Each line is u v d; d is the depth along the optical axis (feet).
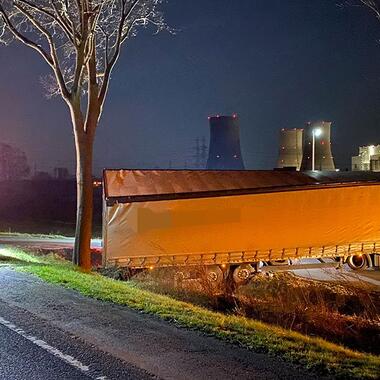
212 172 75.05
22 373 19.79
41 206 227.40
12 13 58.13
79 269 52.54
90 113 59.41
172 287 48.01
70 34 57.77
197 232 66.03
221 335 25.22
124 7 58.80
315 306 45.57
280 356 22.31
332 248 71.92
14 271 42.60
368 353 31.14
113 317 28.37
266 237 68.69
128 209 64.23
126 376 19.69
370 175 83.05
